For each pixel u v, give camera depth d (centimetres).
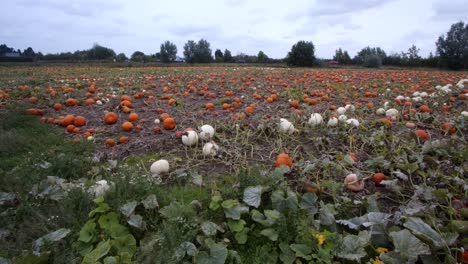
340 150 450
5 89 959
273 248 249
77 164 379
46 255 227
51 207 293
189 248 236
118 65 3222
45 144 477
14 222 277
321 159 391
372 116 629
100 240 252
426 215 262
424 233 233
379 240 252
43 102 770
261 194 296
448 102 762
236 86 1111
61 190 312
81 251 242
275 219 258
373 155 430
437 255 236
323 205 280
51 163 372
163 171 370
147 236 264
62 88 1009
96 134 532
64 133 549
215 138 491
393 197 326
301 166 360
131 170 346
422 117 579
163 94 961
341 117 545
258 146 458
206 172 382
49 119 606
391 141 450
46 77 1544
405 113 624
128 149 457
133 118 606
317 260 233
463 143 438
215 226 259
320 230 267
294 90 989
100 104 782
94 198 297
